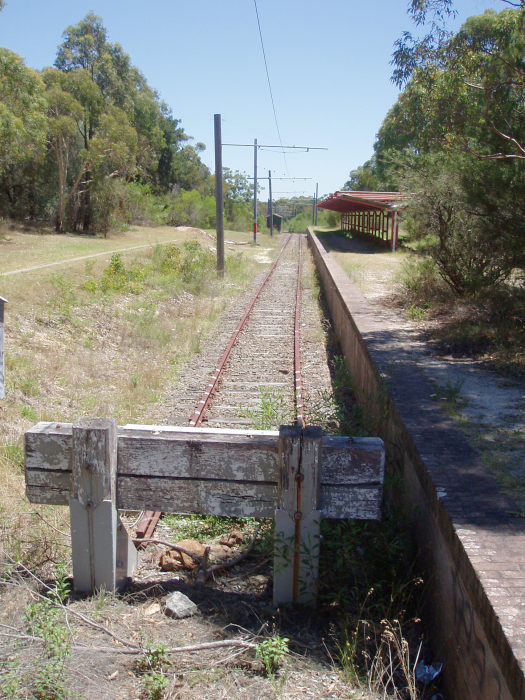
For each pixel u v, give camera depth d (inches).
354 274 679.7
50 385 343.9
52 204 1510.8
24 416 293.3
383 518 178.4
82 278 619.8
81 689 122.7
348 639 138.4
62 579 151.3
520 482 152.4
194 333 519.5
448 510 137.5
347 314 445.1
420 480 168.6
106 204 1421.0
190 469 152.6
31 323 435.8
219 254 885.8
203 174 3425.2
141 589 164.7
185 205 2418.8
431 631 145.7
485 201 374.0
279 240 2143.2
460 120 413.1
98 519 152.7
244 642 137.4
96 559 155.3
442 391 240.2
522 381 259.1
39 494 157.9
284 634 144.3
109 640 138.9
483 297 396.5
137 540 180.9
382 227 1316.4
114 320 517.0
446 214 492.1
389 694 127.0
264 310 650.8
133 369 407.2
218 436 153.7
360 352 351.3
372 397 275.0
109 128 1331.2
